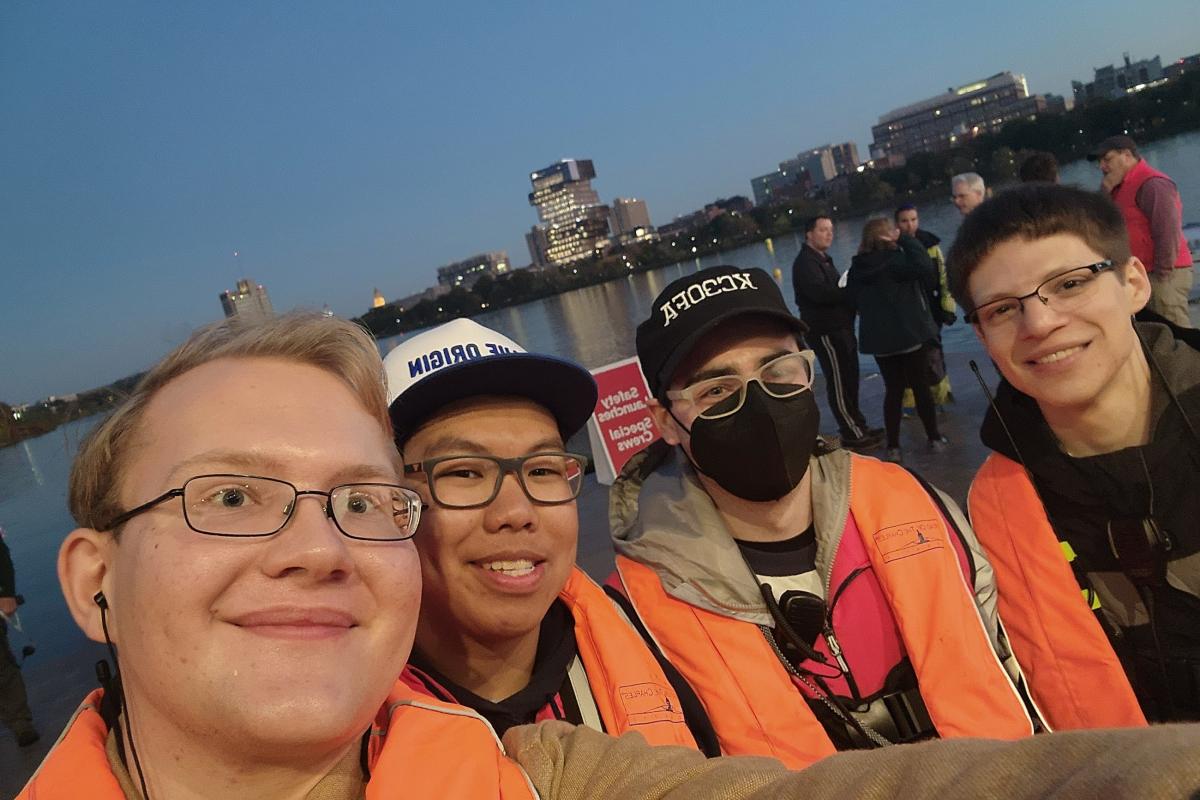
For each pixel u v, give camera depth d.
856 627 0.75
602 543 2.36
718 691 0.71
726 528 0.78
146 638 0.37
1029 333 0.73
